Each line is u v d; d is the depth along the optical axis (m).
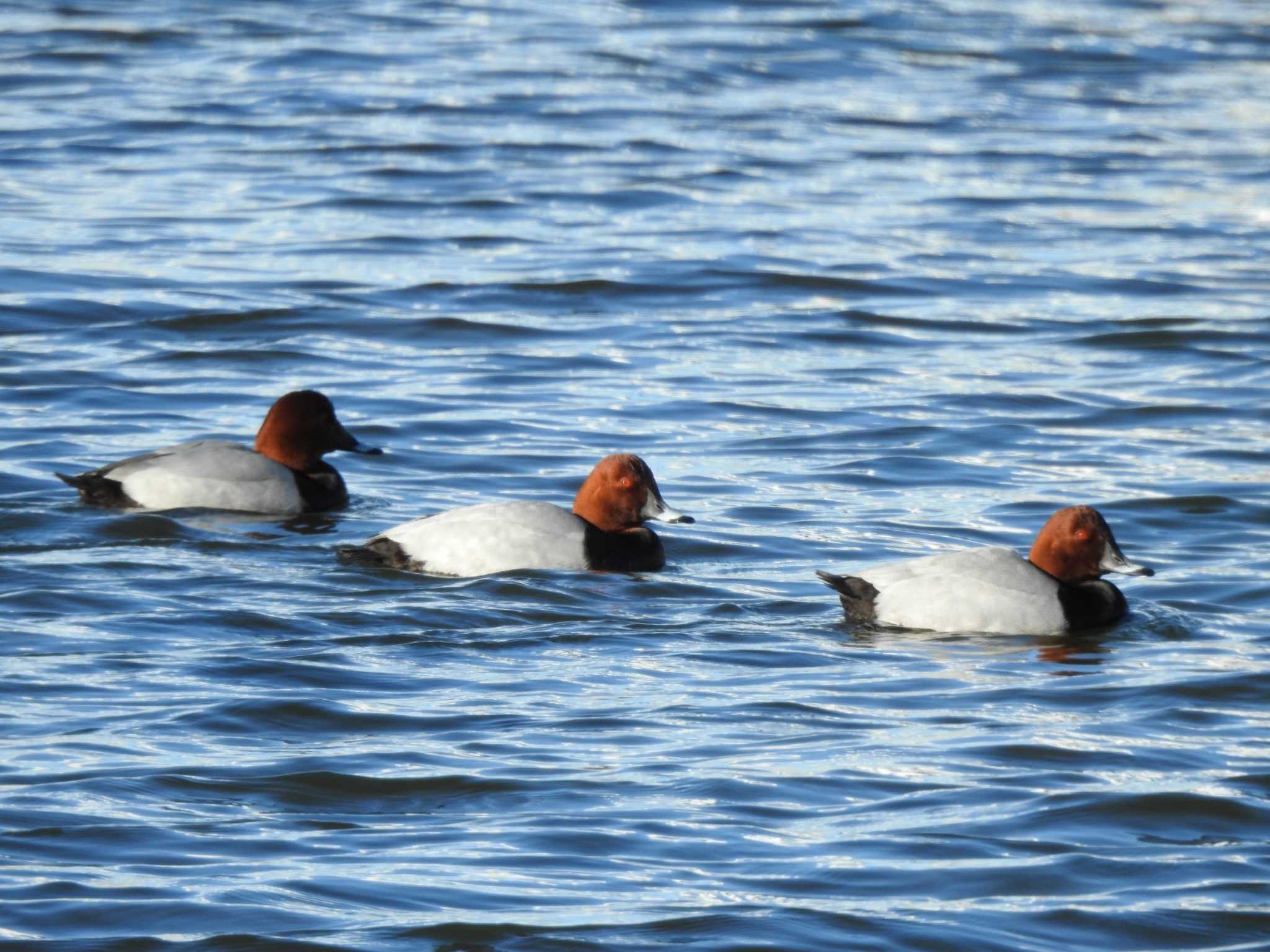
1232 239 27.45
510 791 8.99
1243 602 13.11
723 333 22.25
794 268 25.31
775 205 29.03
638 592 13.06
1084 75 40.19
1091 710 10.52
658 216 28.12
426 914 7.54
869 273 25.19
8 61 38.44
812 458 17.30
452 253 25.66
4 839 8.20
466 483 16.33
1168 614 12.81
